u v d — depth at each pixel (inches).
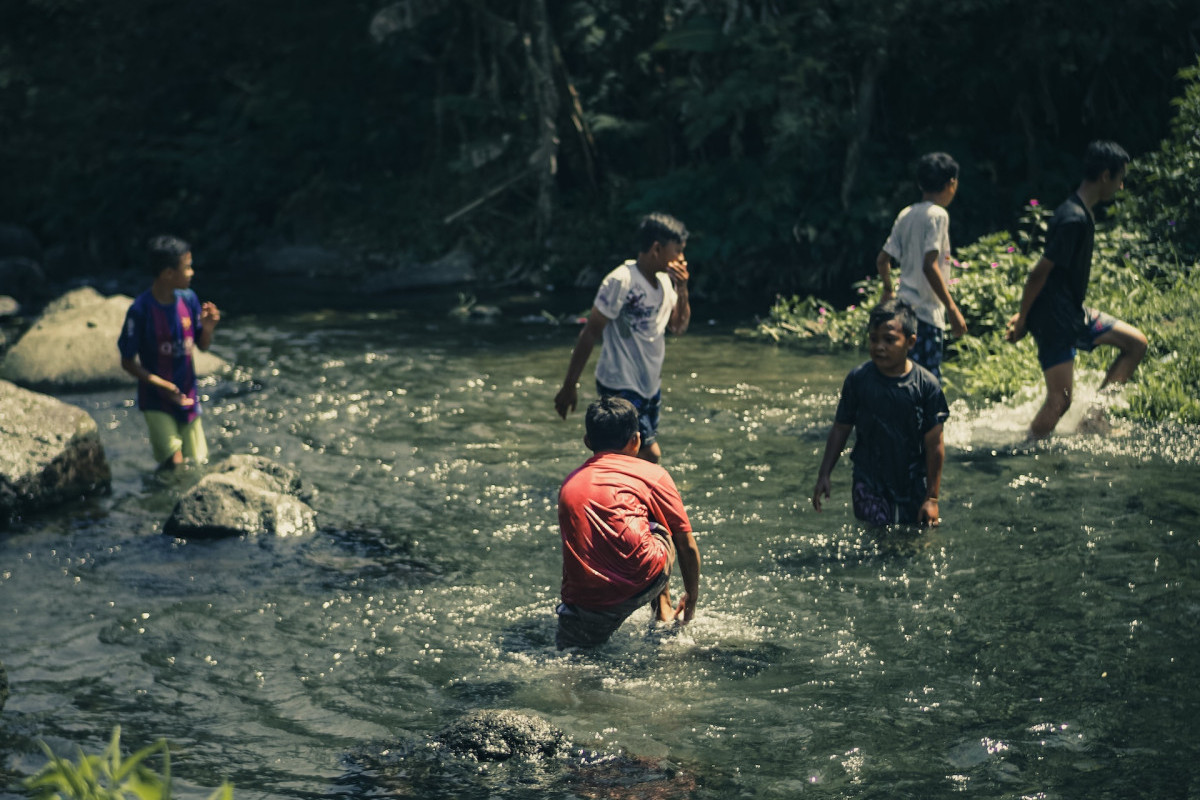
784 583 200.7
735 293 595.5
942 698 156.7
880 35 558.9
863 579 201.2
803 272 609.9
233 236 809.5
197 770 144.1
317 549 228.8
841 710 154.5
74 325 424.8
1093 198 274.4
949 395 339.0
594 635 178.1
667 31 650.2
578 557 176.7
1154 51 594.9
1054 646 171.5
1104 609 183.9
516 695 163.0
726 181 606.9
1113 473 254.2
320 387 385.4
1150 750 140.6
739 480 264.4
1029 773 136.4
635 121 707.4
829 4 612.1
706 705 157.6
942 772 137.6
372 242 766.5
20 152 865.5
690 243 612.1
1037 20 566.6
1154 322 344.8
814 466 274.5
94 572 218.5
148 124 877.8
